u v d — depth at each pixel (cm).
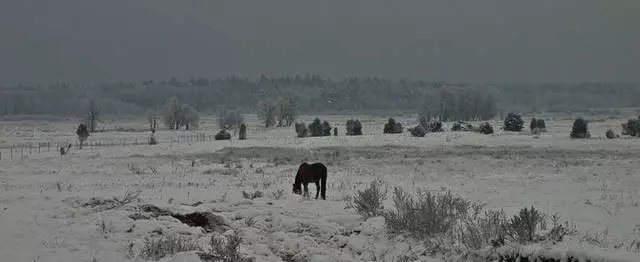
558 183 2341
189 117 12081
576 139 5703
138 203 1358
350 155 4197
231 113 11650
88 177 2698
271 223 1248
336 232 1171
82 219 1228
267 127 12100
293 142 5947
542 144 5197
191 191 1892
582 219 1296
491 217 1118
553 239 930
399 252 1042
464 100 13888
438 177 2662
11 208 1324
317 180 1700
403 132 7450
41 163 3784
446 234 1086
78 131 6012
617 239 1009
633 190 2038
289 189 2034
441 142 5584
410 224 1118
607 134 5878
